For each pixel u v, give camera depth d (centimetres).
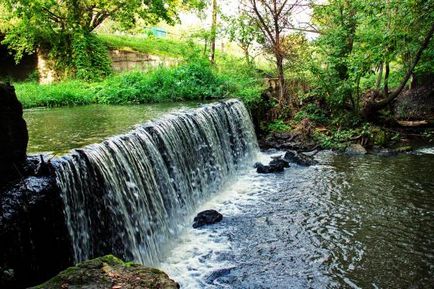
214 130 1121
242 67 1836
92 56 2014
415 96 1742
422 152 1348
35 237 493
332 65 1537
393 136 1490
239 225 832
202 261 698
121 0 2070
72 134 816
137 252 676
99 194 615
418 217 841
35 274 486
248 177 1169
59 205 536
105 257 413
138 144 762
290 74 1716
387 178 1095
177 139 912
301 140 1477
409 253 698
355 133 1483
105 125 923
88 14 2088
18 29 1902
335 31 1542
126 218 664
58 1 2020
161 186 804
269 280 629
